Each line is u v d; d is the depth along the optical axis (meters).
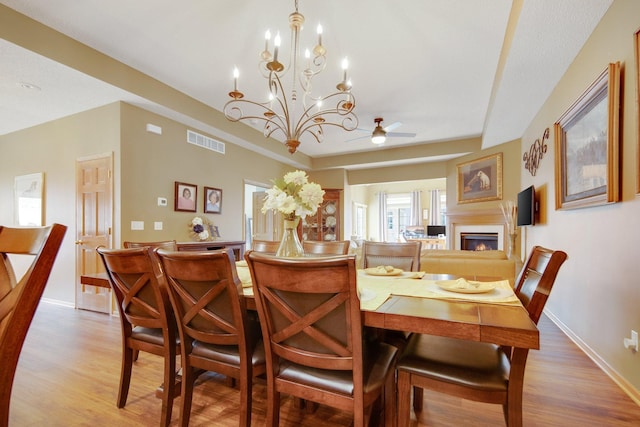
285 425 1.56
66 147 3.81
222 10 2.36
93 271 3.57
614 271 2.04
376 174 7.14
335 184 7.13
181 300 1.39
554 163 3.13
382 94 3.87
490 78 3.46
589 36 2.35
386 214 10.73
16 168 4.34
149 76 3.39
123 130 3.41
